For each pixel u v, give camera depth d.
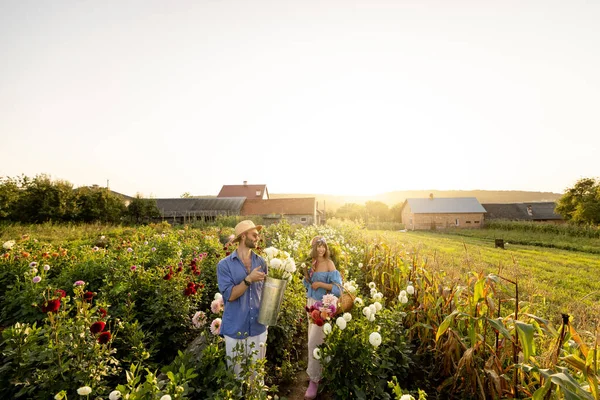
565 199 45.09
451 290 4.02
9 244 6.97
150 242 9.84
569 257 16.45
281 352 4.13
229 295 2.88
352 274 7.33
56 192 26.62
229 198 42.56
